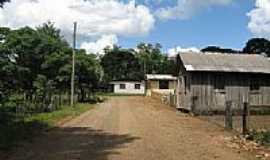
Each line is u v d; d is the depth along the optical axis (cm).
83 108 3728
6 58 3316
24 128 1950
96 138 1686
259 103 3338
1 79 3219
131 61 11950
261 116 3053
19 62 3656
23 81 3666
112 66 11725
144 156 1254
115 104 4672
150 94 7938
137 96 8025
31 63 3791
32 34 3838
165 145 1488
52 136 1744
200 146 1461
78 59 4772
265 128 2083
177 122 2444
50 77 4203
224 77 3300
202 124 2309
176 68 3784
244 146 1452
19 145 1462
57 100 3578
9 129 1848
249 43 7131
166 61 12025
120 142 1567
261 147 1433
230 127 2002
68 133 1864
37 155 1266
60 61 4247
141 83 9969
